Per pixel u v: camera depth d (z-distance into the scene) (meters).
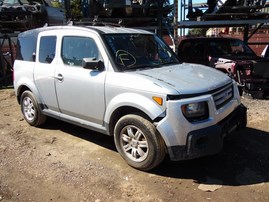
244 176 4.05
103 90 4.41
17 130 5.98
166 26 11.01
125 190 3.79
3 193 3.82
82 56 4.84
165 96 3.75
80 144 5.20
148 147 3.99
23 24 11.34
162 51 5.30
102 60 4.54
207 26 11.77
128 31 5.11
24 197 3.73
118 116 4.42
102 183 3.96
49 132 5.81
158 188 3.81
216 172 4.17
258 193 3.67
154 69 4.57
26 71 5.88
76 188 3.88
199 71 4.67
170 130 3.73
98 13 10.35
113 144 5.15
